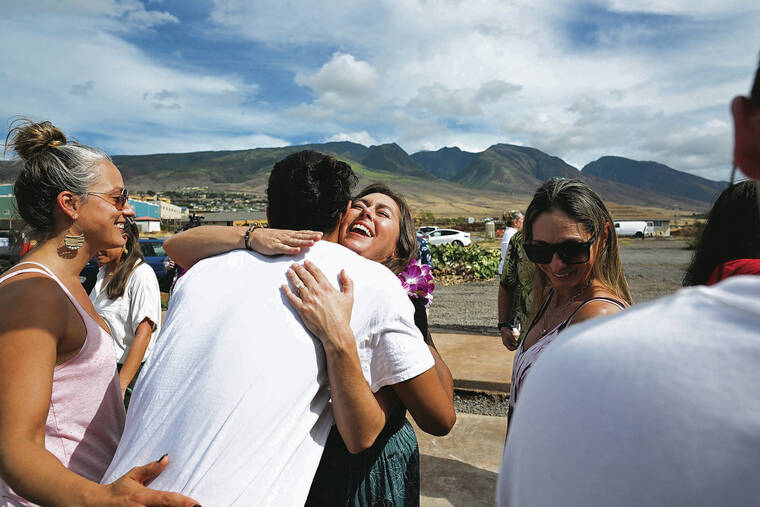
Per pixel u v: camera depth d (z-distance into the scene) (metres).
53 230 1.32
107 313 2.73
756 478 0.35
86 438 1.30
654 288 12.21
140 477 0.97
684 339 0.42
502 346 5.36
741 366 0.38
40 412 1.07
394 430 1.35
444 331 6.82
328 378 1.11
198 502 0.93
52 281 1.21
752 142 0.47
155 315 2.74
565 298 1.75
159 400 1.06
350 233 1.72
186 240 1.39
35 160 1.28
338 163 1.34
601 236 1.68
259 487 0.96
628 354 0.44
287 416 1.02
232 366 1.01
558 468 0.44
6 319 1.09
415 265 1.81
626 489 0.40
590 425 0.43
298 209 1.33
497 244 32.28
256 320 1.07
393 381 1.13
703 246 1.23
